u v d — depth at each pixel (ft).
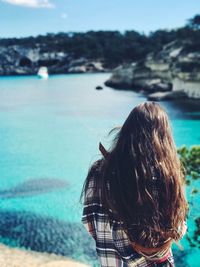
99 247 7.59
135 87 382.42
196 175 37.22
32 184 95.20
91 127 183.42
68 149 138.21
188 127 167.02
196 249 54.70
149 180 7.18
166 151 7.43
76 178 100.01
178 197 7.30
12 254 59.57
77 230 67.87
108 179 7.47
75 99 308.40
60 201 82.23
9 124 199.72
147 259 7.41
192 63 287.48
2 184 95.76
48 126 190.60
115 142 7.81
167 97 275.80
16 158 126.00
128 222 7.23
